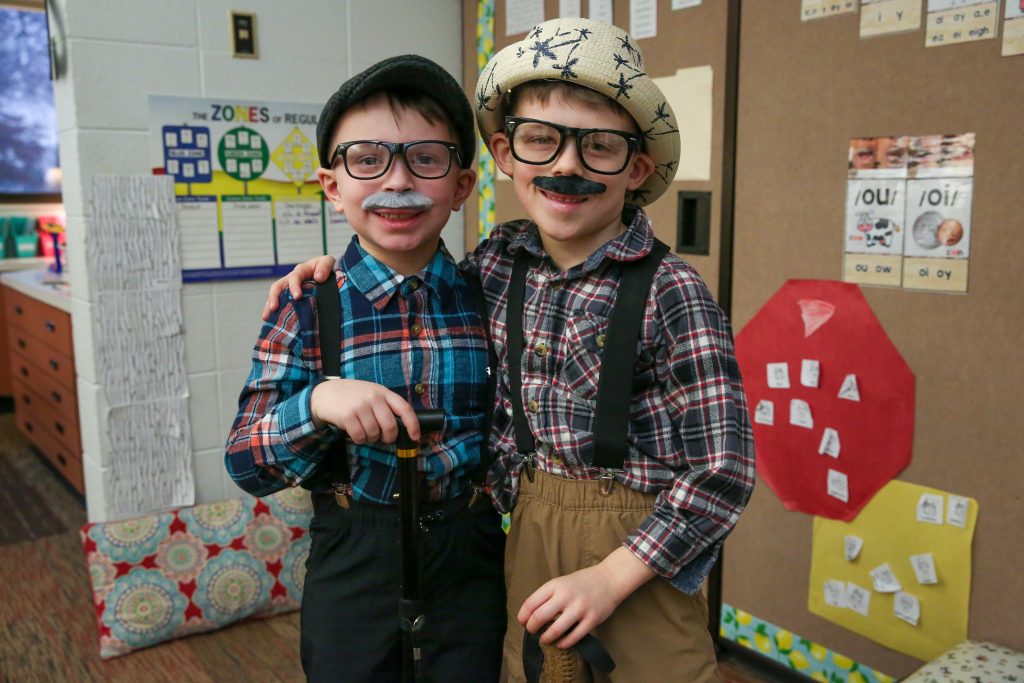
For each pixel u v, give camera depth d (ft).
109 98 7.35
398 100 3.48
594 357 3.39
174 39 7.60
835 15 5.91
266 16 8.05
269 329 3.64
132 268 7.65
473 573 3.83
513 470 3.69
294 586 8.11
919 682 5.20
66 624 8.01
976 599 5.68
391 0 8.75
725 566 7.30
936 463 5.79
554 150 3.30
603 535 3.43
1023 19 5.03
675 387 3.35
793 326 6.48
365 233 3.57
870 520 6.18
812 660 6.72
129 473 7.88
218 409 8.29
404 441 3.24
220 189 8.00
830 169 6.10
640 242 3.45
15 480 12.17
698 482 3.22
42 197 16.12
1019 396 5.33
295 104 8.32
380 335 3.59
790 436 6.62
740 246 6.77
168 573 7.66
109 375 7.67
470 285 3.92
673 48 7.00
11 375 14.74
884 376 5.98
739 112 6.62
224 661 7.38
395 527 3.62
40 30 15.56
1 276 14.16
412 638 3.40
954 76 5.38
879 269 5.92
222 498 8.42
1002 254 5.30
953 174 5.46
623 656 3.50
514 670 3.71
